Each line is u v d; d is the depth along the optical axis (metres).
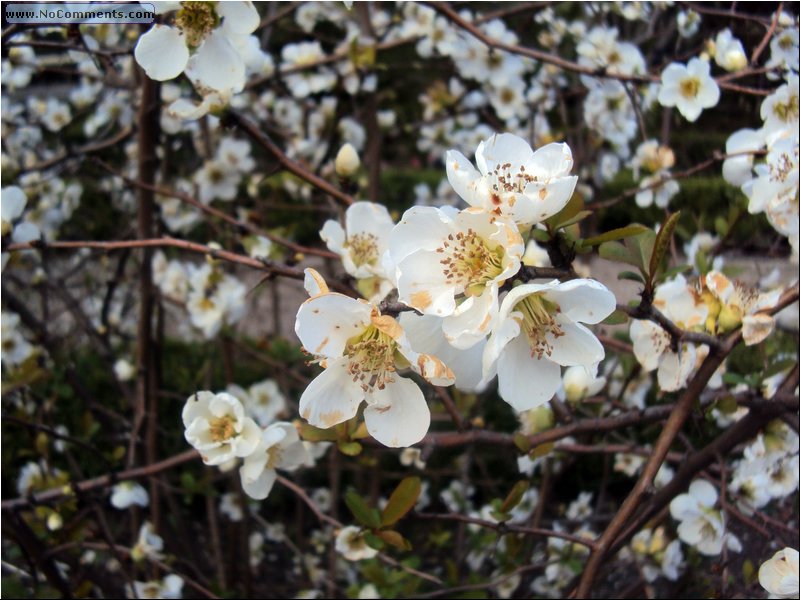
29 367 0.51
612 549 0.39
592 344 0.25
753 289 0.37
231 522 0.77
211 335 0.61
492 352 0.23
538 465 0.69
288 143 0.81
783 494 0.45
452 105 0.89
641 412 0.38
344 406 0.25
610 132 0.65
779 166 0.36
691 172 0.47
